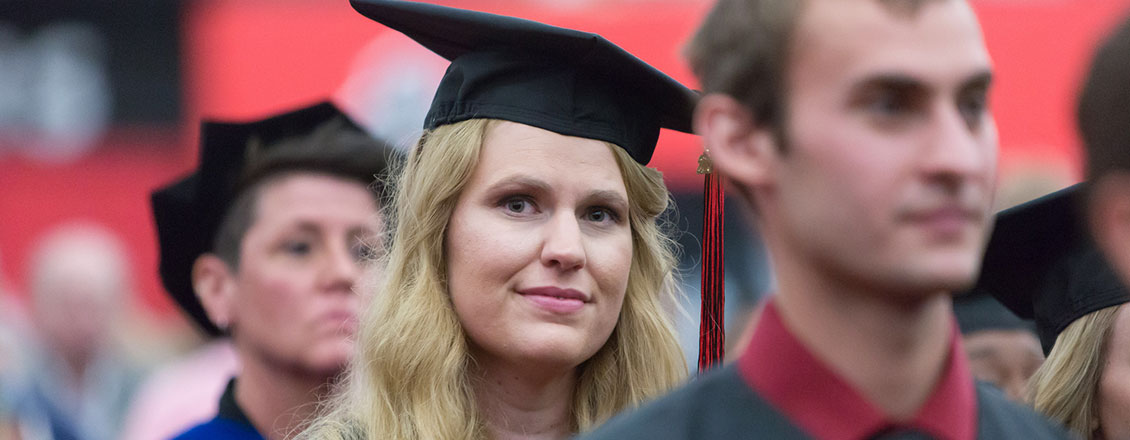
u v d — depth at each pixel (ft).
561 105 15.61
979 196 7.61
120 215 39.17
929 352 8.15
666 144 34.81
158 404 29.35
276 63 36.91
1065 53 33.96
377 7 16.33
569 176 15.34
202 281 21.52
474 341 15.48
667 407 8.63
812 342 8.15
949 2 7.70
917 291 7.59
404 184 16.25
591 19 34.88
